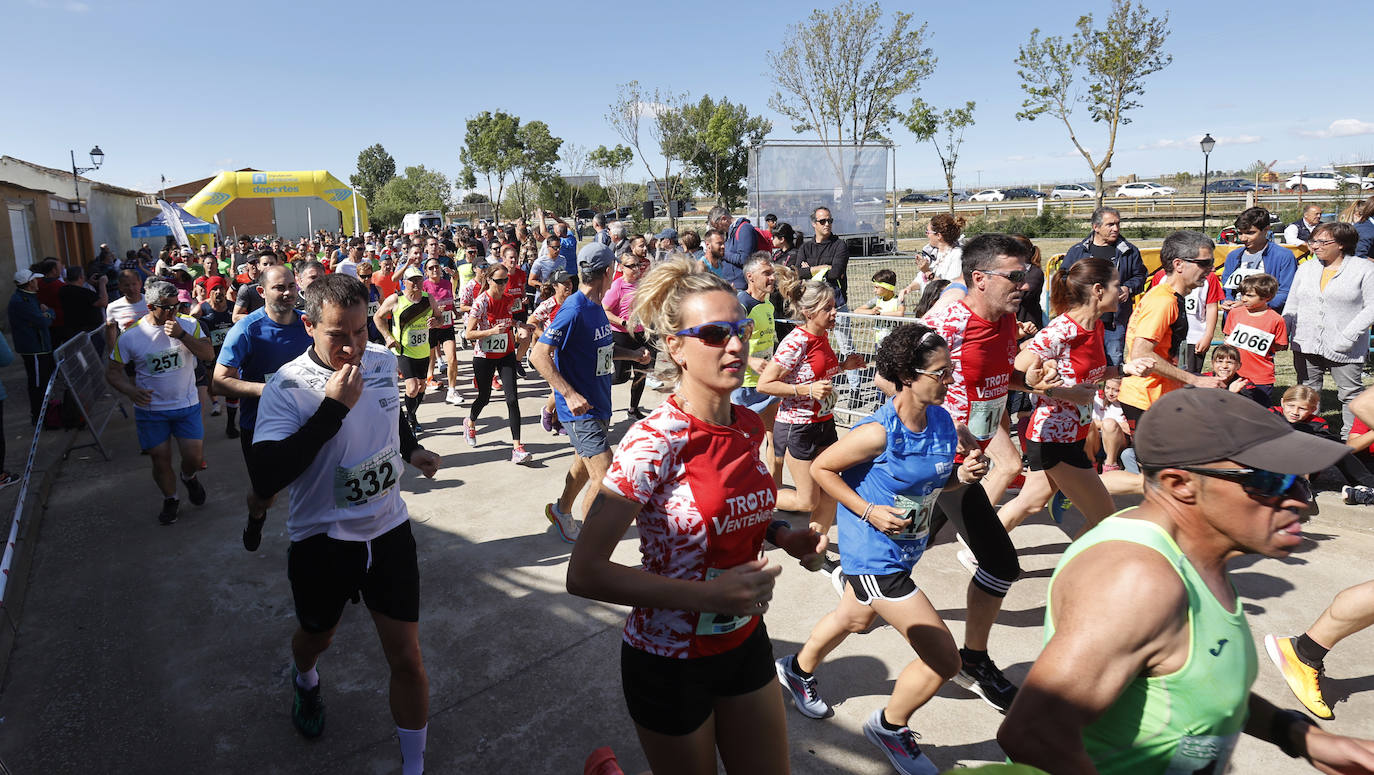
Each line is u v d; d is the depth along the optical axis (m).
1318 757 1.72
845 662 3.88
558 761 3.25
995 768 1.20
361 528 2.93
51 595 4.79
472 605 4.57
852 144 17.25
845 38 31.64
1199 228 25.34
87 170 23.30
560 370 4.91
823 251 9.55
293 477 2.68
